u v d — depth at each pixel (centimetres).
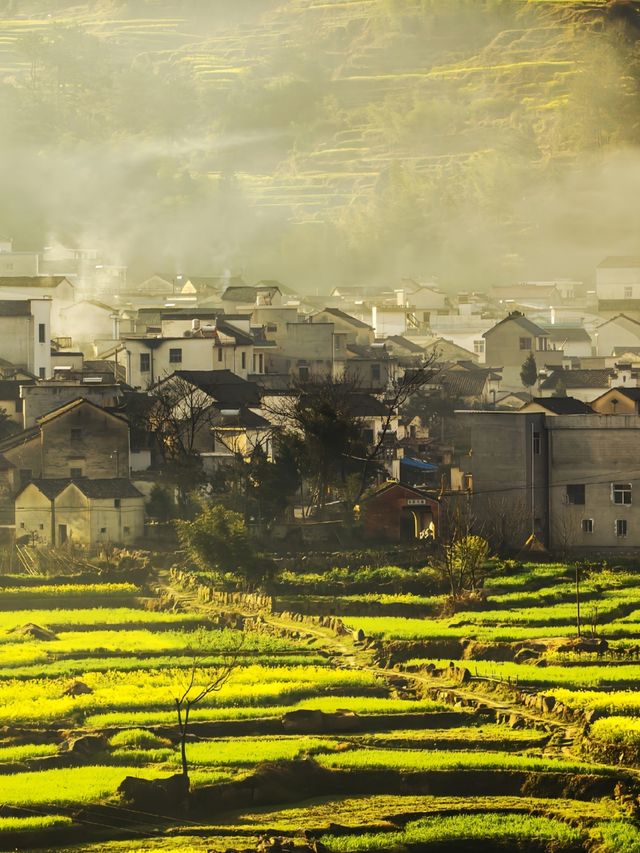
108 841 12469
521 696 16025
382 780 13812
